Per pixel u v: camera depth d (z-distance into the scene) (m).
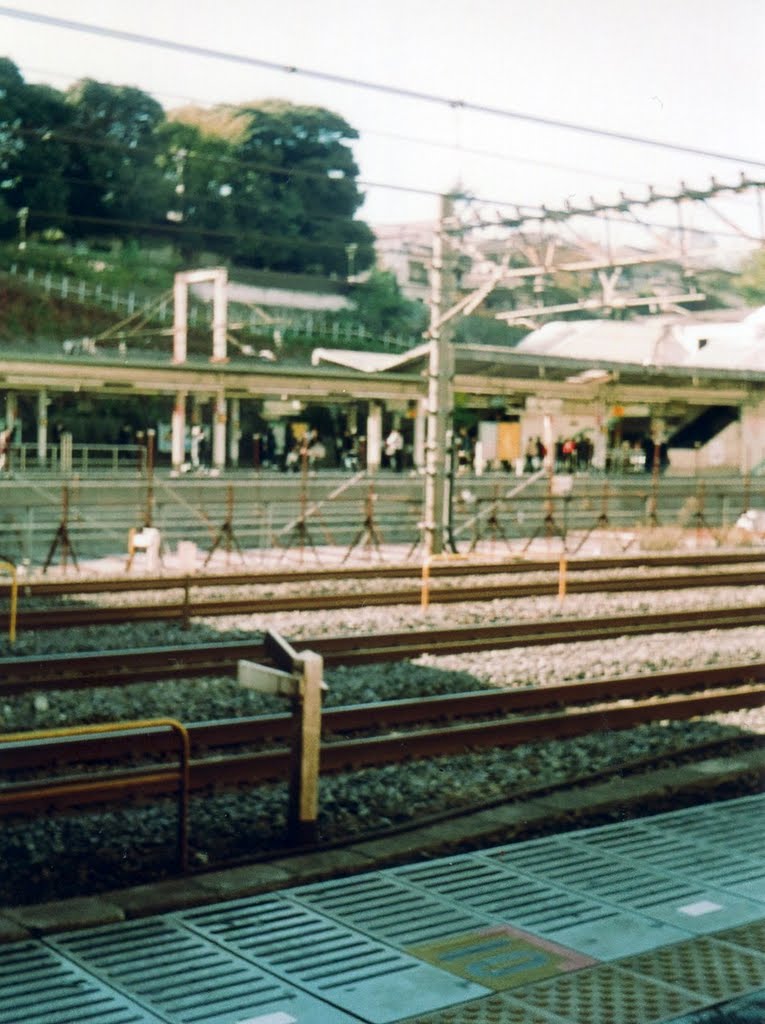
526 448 43.06
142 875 7.37
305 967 5.74
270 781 9.35
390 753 9.99
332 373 37.25
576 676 13.52
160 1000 5.35
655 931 6.27
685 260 19.77
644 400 41.69
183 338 41.19
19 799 7.09
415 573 21.42
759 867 7.32
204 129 55.56
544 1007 5.34
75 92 52.56
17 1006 5.25
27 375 34.41
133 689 11.89
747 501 33.22
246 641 15.03
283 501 29.17
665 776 9.45
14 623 14.73
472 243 22.75
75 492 27.92
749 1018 5.27
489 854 7.50
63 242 57.53
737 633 17.12
